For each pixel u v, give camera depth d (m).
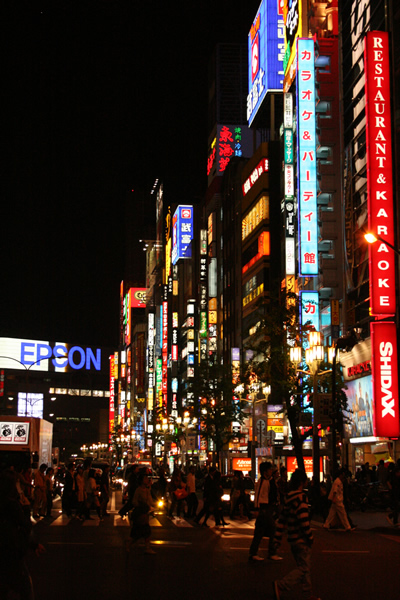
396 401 46.78
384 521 30.34
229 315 102.25
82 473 34.53
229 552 20.31
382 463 37.53
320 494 32.91
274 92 93.25
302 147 61.19
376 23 52.25
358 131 54.75
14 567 10.60
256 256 87.62
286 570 16.62
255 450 64.56
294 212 69.12
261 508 18.25
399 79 47.28
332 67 63.28
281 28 94.56
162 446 132.38
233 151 130.88
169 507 35.97
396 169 47.44
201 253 121.19
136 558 18.66
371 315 47.41
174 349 137.88
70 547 21.12
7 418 35.75
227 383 68.75
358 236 54.53
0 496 10.82
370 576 15.96
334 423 34.88
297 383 44.00
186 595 13.17
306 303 59.38
